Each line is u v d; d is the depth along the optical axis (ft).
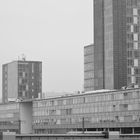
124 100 536.42
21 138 298.97
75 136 313.53
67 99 627.05
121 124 538.47
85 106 595.06
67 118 625.41
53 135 310.65
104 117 564.30
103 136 319.68
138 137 387.55
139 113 515.09
